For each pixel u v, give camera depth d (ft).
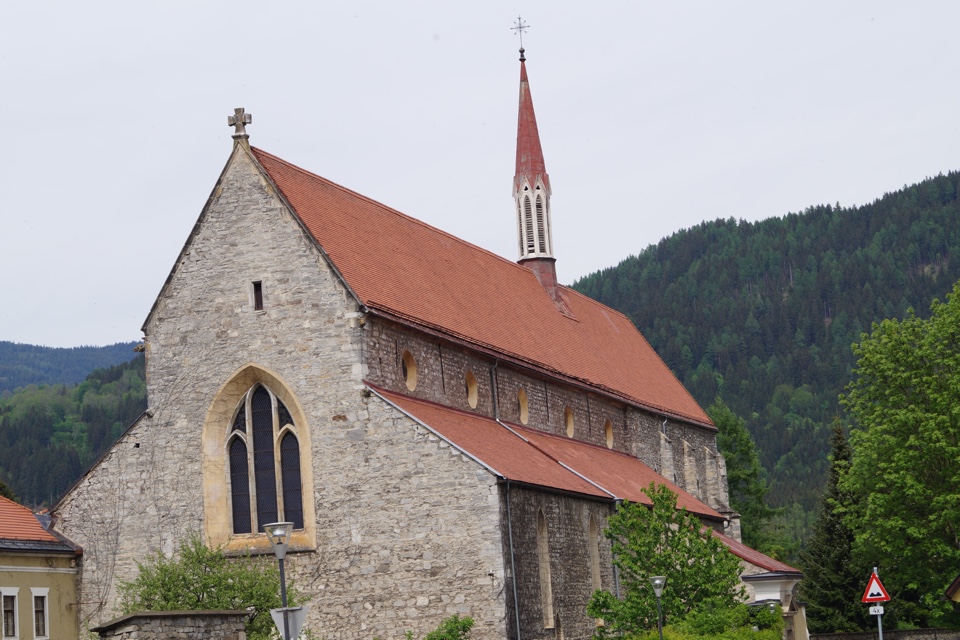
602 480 235.81
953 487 270.05
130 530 203.41
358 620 189.57
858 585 320.70
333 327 198.39
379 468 192.03
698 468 329.93
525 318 267.39
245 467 202.08
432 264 242.99
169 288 207.10
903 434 274.57
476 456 189.57
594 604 200.85
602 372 286.46
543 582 199.21
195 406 203.72
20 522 199.52
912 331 284.82
